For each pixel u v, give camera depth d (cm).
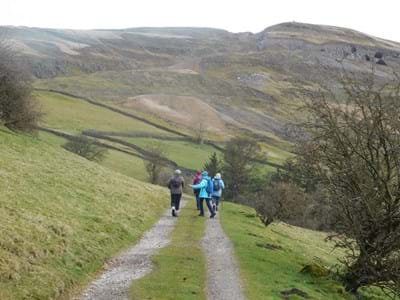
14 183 2716
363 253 2136
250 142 9900
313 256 3434
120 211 3070
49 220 2230
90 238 2259
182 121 17088
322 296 1984
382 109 2003
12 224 1980
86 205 2883
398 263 2041
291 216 4438
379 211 2044
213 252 2422
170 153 11362
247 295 1755
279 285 1970
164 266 2066
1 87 4825
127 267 2048
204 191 3609
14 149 3891
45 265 1759
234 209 4566
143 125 13750
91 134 10969
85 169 4222
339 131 2094
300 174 2342
